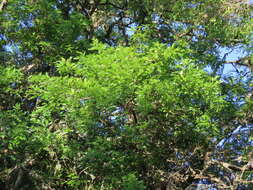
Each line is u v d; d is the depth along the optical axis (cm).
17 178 1284
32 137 1151
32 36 1395
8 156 1208
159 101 1099
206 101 1125
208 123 1131
